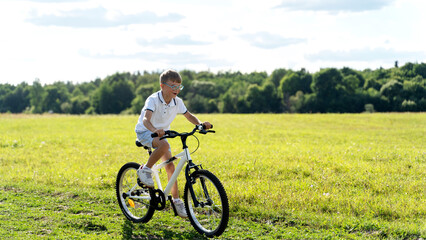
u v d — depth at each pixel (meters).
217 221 5.14
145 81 160.75
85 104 138.62
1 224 5.35
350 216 5.85
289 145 15.01
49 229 5.25
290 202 6.43
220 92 127.88
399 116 30.94
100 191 7.37
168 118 5.41
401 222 5.57
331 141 16.80
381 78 109.31
